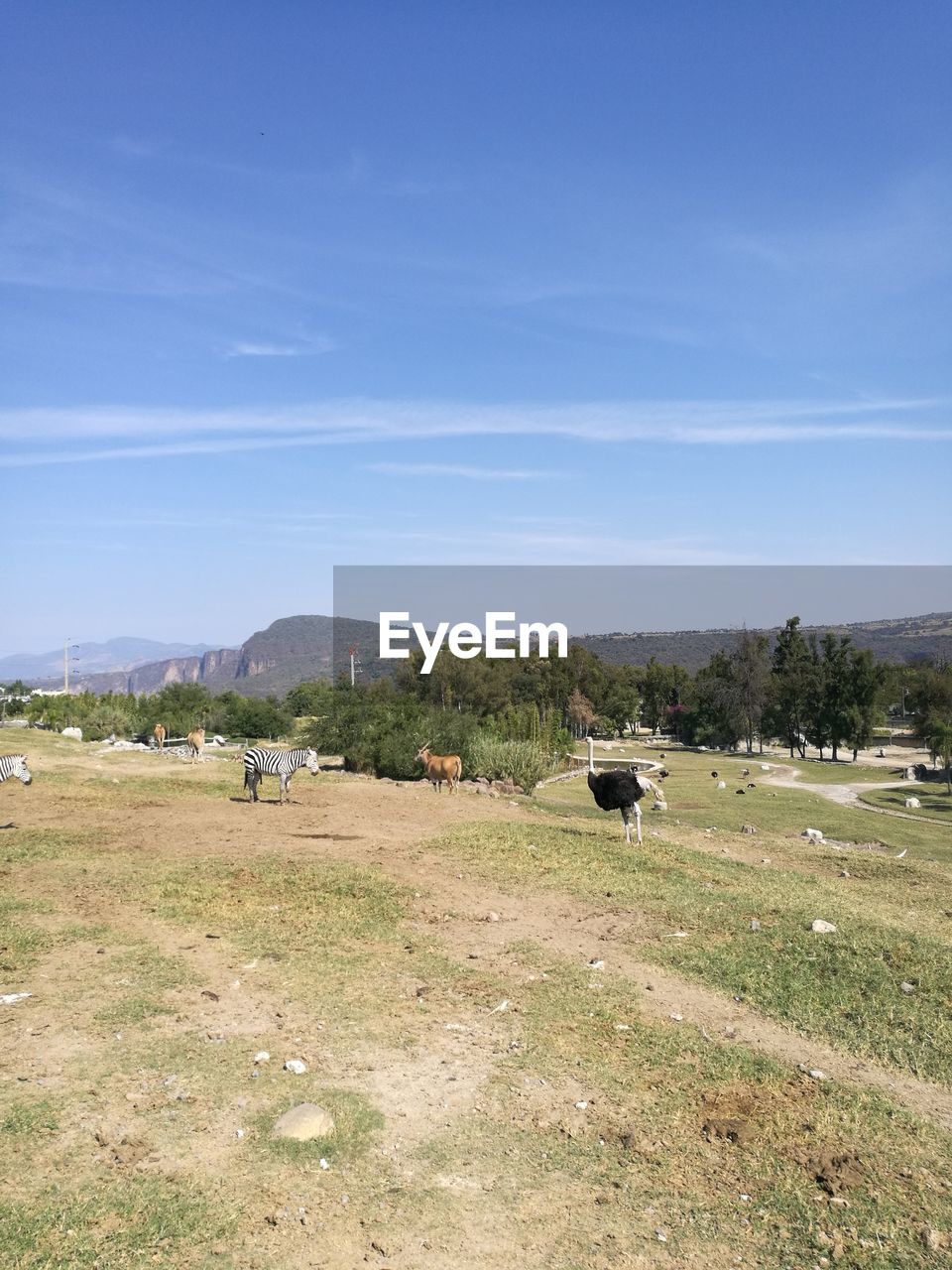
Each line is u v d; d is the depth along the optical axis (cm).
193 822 1905
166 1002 874
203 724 7750
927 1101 763
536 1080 759
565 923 1233
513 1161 634
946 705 9019
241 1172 595
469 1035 842
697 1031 885
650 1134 681
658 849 1755
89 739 5800
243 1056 765
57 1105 660
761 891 1438
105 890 1300
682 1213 584
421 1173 612
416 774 3203
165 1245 518
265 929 1140
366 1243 535
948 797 4809
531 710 4750
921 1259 546
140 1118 654
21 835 1684
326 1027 838
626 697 10050
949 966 1057
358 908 1255
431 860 1577
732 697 8750
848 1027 905
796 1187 619
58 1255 502
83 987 903
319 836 1778
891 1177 636
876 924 1246
